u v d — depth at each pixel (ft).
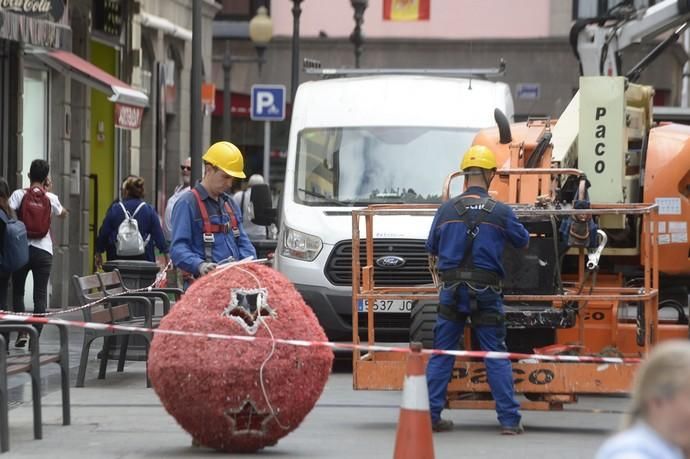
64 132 147.64
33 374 64.54
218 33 290.15
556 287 72.64
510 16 294.87
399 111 107.24
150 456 59.93
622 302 82.69
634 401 26.22
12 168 132.98
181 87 208.44
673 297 92.38
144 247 114.62
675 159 87.04
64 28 125.59
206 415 58.13
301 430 69.26
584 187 75.31
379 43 295.89
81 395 81.66
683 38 294.66
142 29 185.68
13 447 62.59
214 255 66.69
